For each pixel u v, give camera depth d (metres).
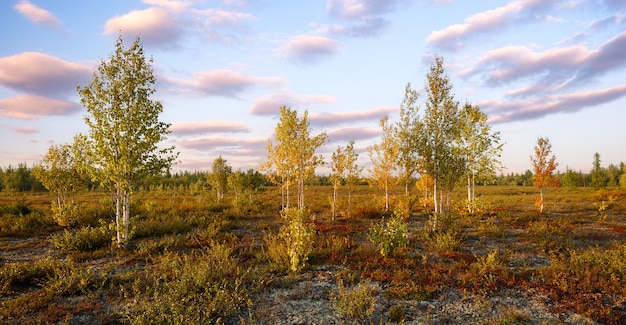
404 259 12.22
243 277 9.98
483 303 8.41
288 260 11.54
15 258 13.10
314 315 7.77
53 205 22.48
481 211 25.70
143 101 15.09
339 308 7.78
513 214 25.72
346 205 33.53
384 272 10.75
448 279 9.94
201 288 8.89
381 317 7.71
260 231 19.25
